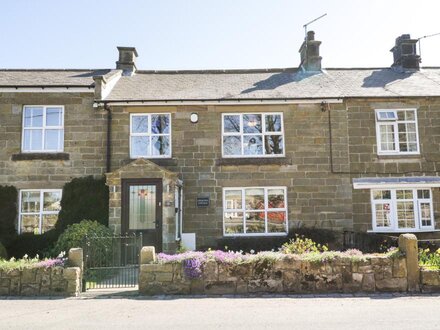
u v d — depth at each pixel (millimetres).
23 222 14805
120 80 17375
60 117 15312
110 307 7734
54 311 7473
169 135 15219
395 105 15453
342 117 15320
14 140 14984
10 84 15062
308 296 8500
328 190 14953
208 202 14797
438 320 6602
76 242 11672
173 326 6449
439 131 15406
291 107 15336
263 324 6504
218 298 8406
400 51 19141
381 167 15117
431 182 14750
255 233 14875
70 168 14914
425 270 8820
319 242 14391
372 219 14859
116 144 15047
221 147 15125
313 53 18484
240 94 15539
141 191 13867
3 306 7879
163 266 8883
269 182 14953
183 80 17547
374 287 8766
